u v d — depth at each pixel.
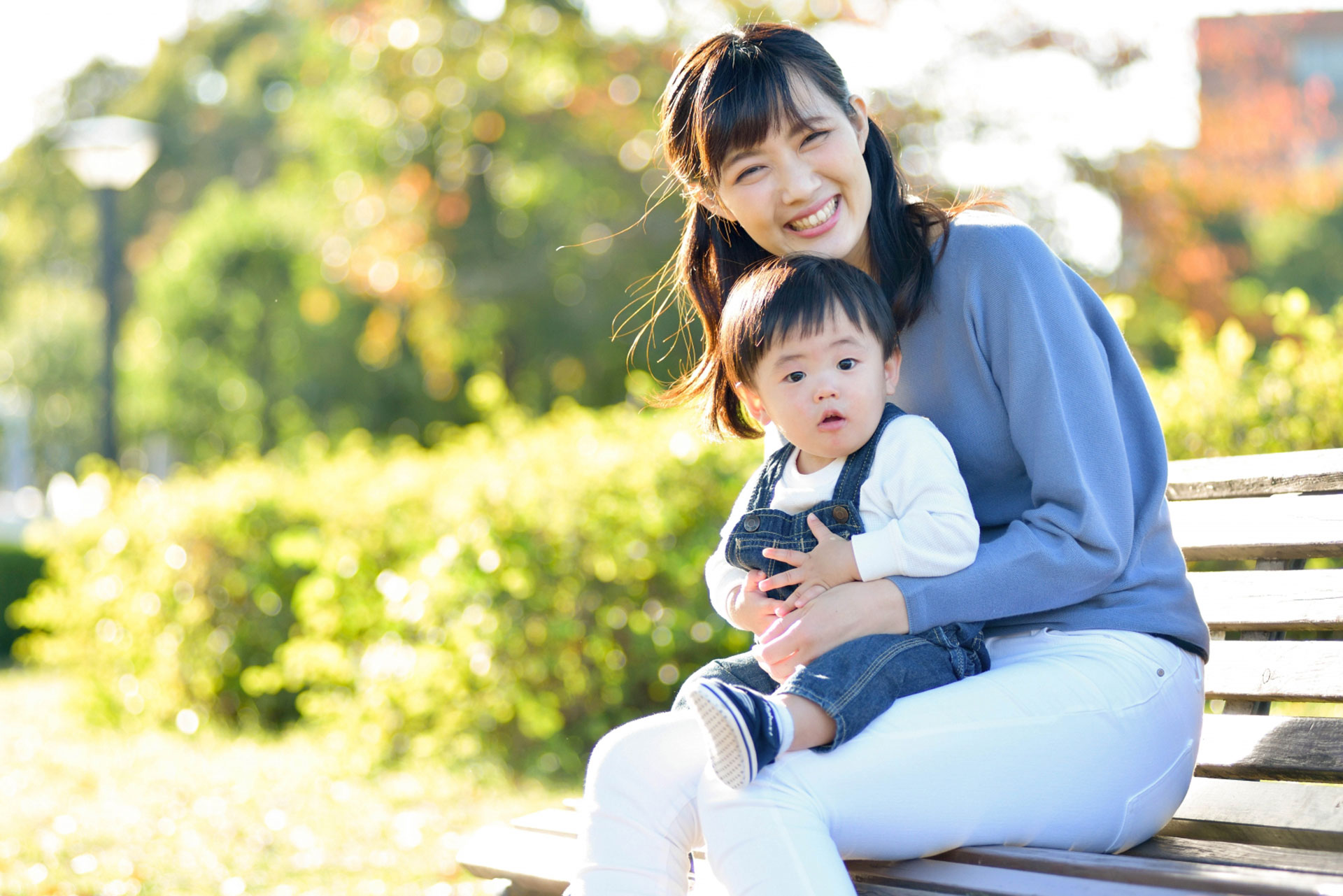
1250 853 1.96
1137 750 1.97
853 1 12.80
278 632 6.59
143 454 27.97
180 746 6.10
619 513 4.95
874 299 2.11
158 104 31.23
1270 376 3.93
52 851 4.11
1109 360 2.19
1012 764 1.86
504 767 5.04
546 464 5.32
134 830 4.37
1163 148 13.30
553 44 14.62
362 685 5.48
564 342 15.11
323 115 16.06
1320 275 21.95
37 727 7.02
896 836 1.82
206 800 4.75
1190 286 13.21
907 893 1.79
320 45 16.14
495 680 4.98
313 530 6.55
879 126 2.30
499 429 6.43
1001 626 2.13
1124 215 13.11
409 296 15.39
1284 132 13.98
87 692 7.12
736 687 1.76
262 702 6.62
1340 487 2.41
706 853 1.79
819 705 1.81
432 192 15.10
